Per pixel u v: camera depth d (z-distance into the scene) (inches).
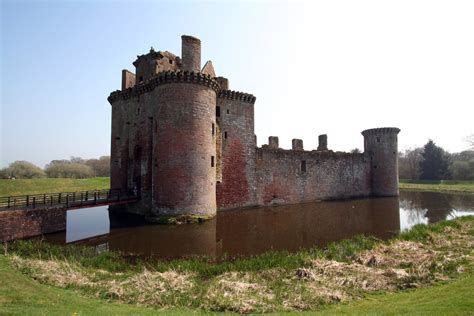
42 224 673.0
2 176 2223.2
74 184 1738.4
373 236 655.8
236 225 800.9
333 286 352.8
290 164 1325.0
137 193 994.7
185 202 825.5
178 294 333.4
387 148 1632.6
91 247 579.5
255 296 328.2
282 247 581.6
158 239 646.5
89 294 326.3
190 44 908.6
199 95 874.8
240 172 1140.5
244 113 1168.8
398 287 343.3
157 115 872.3
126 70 1138.7
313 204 1278.3
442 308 250.7
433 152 2810.0
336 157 1518.2
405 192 1920.5
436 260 423.8
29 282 340.5
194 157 847.1
